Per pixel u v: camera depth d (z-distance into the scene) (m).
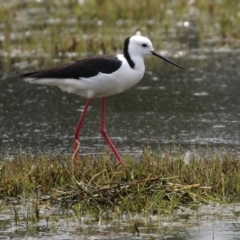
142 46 11.80
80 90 11.77
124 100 16.19
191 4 25.03
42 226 9.20
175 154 11.79
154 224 9.19
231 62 18.72
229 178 10.38
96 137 13.61
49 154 12.48
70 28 22.25
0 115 15.24
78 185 9.91
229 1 24.44
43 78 11.73
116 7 23.95
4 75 18.19
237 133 13.55
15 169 10.87
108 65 11.53
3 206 9.97
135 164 10.83
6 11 23.86
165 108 15.45
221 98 15.94
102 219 9.38
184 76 17.75
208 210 9.66
